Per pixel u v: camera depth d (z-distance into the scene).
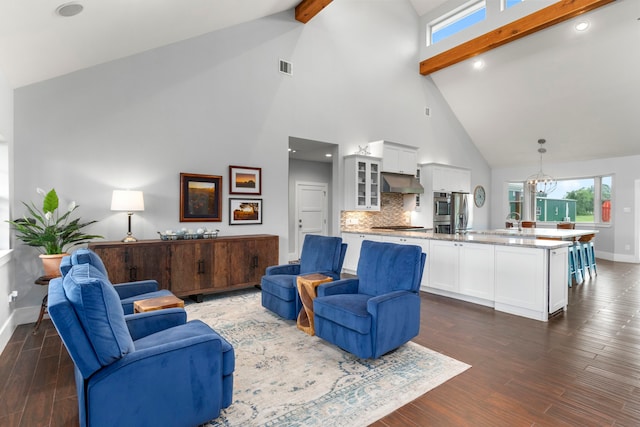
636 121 6.63
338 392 2.19
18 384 2.31
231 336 3.14
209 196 4.79
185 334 2.01
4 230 3.39
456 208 8.03
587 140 7.52
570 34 5.80
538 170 8.98
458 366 2.54
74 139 3.88
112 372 1.54
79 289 1.49
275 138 5.43
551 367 2.53
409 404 2.06
